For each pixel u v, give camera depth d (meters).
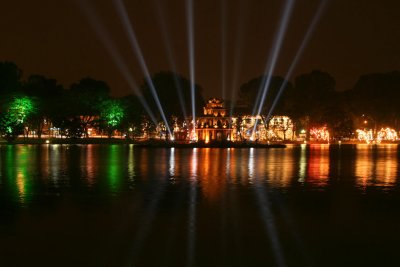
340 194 27.88
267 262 14.82
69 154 69.12
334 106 131.25
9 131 106.31
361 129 155.88
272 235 17.83
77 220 20.02
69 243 16.56
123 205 23.58
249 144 102.38
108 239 17.08
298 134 159.38
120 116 121.75
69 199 25.27
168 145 98.38
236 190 29.30
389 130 162.00
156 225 19.22
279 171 42.72
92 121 126.38
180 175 38.28
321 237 17.61
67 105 117.06
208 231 18.33
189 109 129.38
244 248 16.17
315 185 32.19
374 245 16.61
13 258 14.95
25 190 28.66
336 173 41.25
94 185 31.25
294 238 17.45
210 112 154.00
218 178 36.31
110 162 52.81
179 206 23.34
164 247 16.22
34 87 115.56
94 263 14.58
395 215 21.48
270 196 26.84
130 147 97.50
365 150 93.69
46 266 14.27
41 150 81.44
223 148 99.38
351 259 15.12
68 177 36.16
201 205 23.69
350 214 21.70
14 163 50.31
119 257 15.14
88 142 119.00
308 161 57.50
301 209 22.86
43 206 23.14
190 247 16.23
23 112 104.31
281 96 132.50
